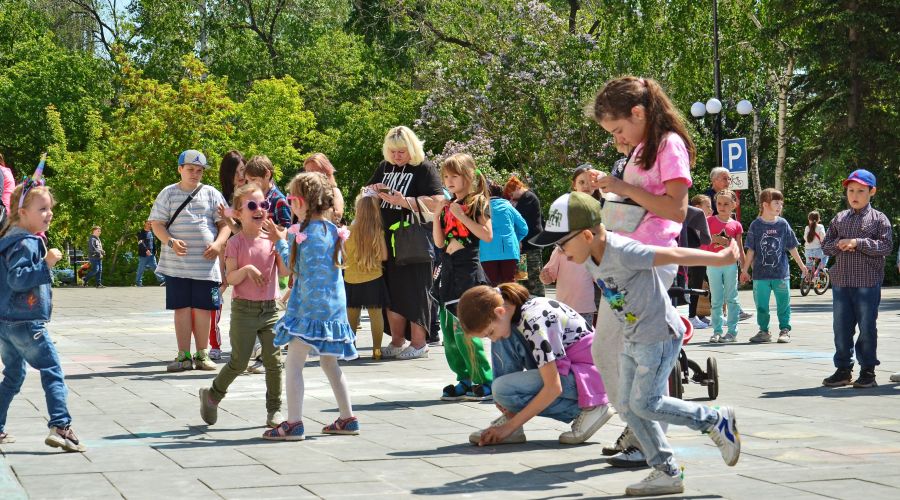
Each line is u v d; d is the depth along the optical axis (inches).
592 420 236.1
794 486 188.5
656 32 1295.5
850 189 330.6
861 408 287.4
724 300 494.0
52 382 228.4
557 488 190.9
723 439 187.0
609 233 184.5
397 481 197.0
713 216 499.2
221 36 1935.3
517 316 234.7
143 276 1563.7
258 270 264.4
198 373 379.9
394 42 1681.8
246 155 1603.1
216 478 199.6
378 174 419.2
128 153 1504.7
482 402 305.4
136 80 1530.5
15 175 1882.4
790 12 1092.5
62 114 1850.4
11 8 1966.0
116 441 242.2
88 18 2078.0
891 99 1048.2
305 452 227.9
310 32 2004.2
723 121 1352.1
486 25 1432.1
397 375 372.5
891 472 200.4
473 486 192.4
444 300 307.7
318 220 248.1
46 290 230.2
